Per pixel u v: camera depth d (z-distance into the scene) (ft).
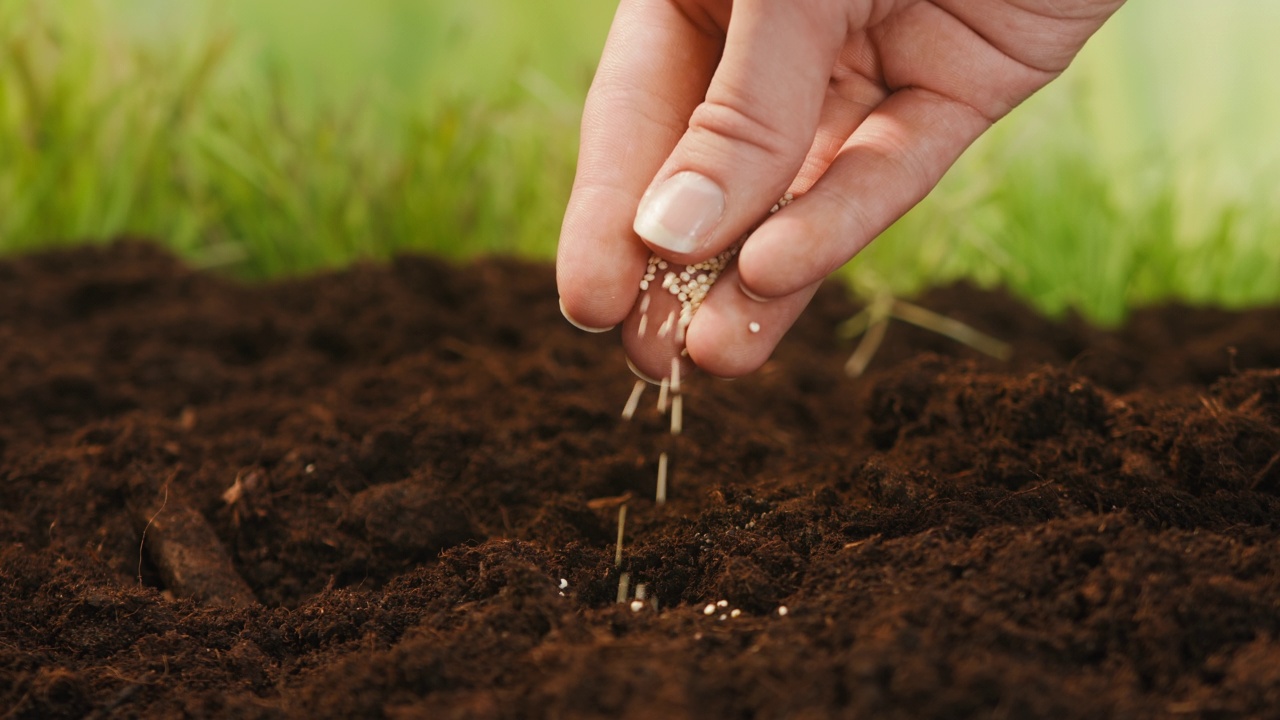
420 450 1.83
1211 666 1.50
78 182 2.50
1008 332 2.29
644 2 1.70
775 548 1.63
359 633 1.62
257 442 1.86
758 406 2.00
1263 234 2.57
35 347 2.07
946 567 1.57
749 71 1.56
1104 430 1.74
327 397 1.98
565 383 1.97
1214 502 1.66
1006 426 1.75
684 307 1.66
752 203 1.59
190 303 2.24
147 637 1.61
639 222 1.59
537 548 1.66
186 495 1.79
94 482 1.79
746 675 1.48
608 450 1.84
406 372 2.02
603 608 1.61
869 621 1.51
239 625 1.63
